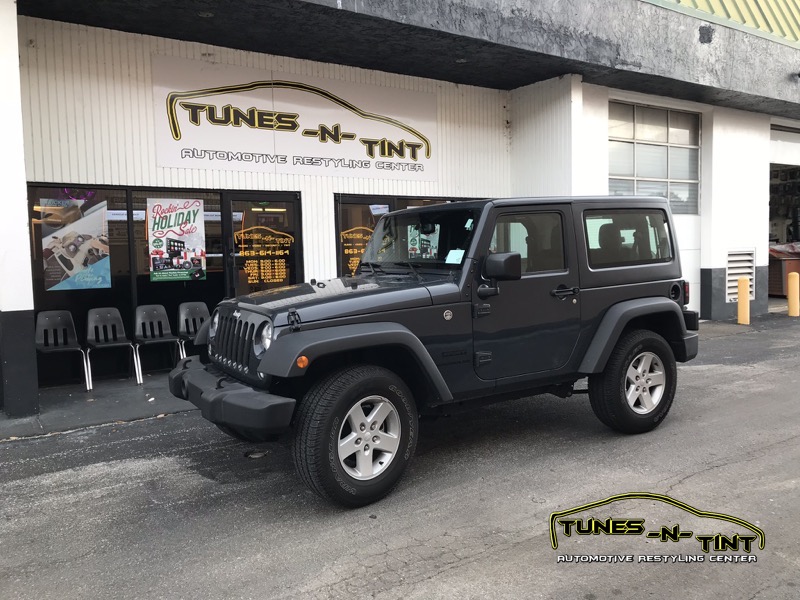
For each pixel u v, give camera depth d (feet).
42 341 24.40
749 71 38.50
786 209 62.39
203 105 27.84
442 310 14.53
